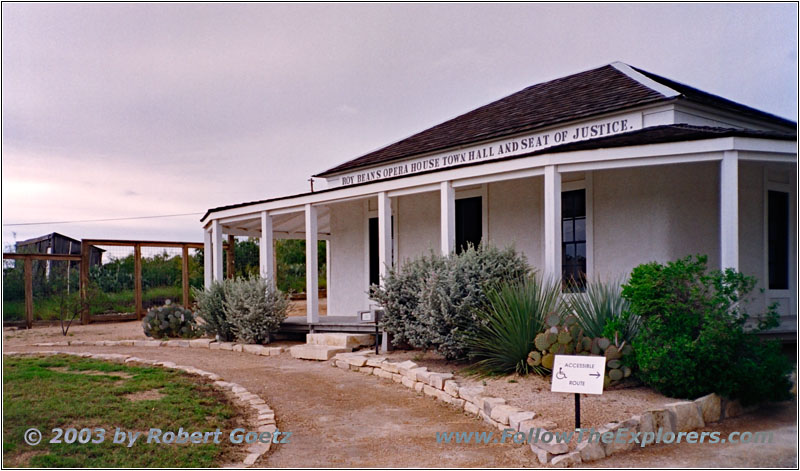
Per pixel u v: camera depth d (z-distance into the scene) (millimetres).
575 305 8539
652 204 10492
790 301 11133
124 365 11305
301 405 8359
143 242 22078
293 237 19734
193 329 16141
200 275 23812
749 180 10820
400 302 10984
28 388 8664
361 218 15898
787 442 6191
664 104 10836
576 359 6145
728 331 6957
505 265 9922
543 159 9453
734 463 5602
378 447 6441
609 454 5844
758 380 6941
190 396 8438
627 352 7613
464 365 9820
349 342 12500
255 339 14047
